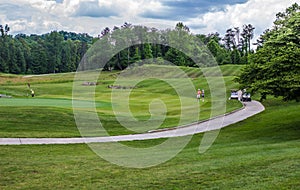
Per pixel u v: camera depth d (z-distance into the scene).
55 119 26.03
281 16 29.89
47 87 65.00
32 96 52.34
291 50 22.83
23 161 14.63
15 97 49.66
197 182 11.29
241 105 39.91
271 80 22.56
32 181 11.81
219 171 12.47
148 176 12.24
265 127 26.28
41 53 121.38
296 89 21.86
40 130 22.94
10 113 26.36
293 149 16.34
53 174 12.68
